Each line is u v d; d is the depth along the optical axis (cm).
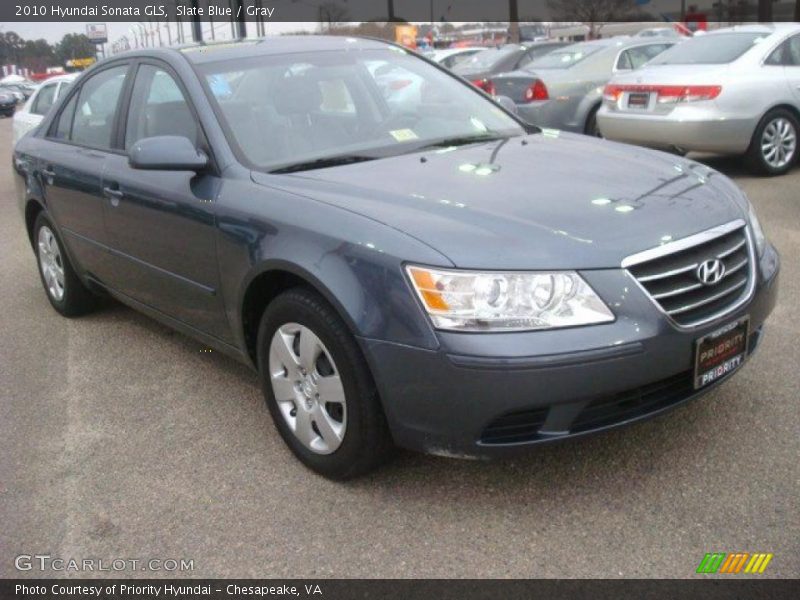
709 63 825
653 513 280
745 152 827
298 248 299
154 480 325
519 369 254
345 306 278
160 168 342
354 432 291
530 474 308
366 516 291
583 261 264
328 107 388
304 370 311
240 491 313
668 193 309
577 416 265
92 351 473
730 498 285
